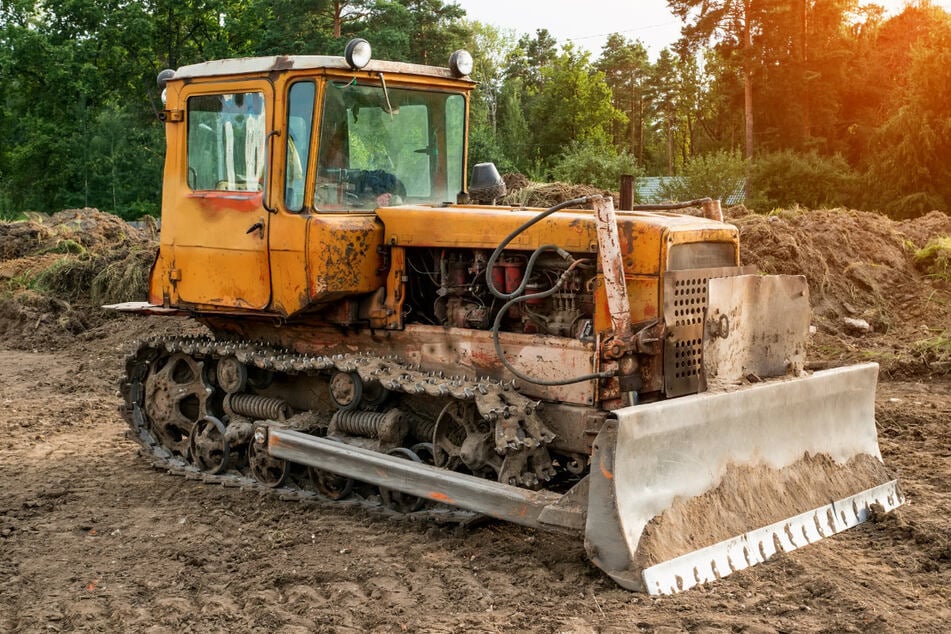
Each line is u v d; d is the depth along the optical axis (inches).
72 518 245.0
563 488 229.8
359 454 231.8
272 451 252.2
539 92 2551.7
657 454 191.9
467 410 223.6
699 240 215.3
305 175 237.1
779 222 530.0
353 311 246.2
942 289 500.7
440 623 174.6
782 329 225.0
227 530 231.8
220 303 257.8
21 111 1868.8
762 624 170.2
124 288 602.9
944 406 358.9
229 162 255.4
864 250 526.9
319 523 234.4
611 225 201.2
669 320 206.1
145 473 287.7
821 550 208.7
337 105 240.7
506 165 1429.6
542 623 173.3
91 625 178.7
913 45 1413.6
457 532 221.8
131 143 1802.4
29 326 585.3
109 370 479.8
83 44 1797.5
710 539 195.0
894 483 241.9
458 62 264.4
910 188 1267.2
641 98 3024.1
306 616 180.1
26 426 356.8
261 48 1521.9
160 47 1863.9
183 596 191.9
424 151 263.4
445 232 233.5
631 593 182.9
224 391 280.8
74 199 1780.3
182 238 265.9
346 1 1539.1
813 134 1722.4
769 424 214.8
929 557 205.0
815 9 1812.3
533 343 219.5
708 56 2608.3
